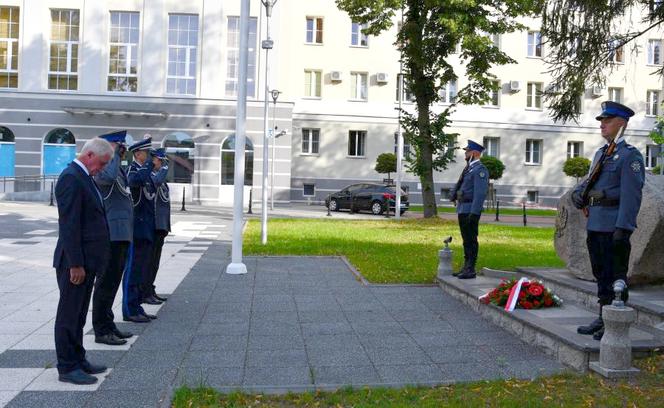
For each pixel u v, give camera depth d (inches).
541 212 1403.8
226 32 1323.8
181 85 1322.6
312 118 1566.2
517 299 289.0
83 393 198.7
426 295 366.9
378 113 1584.6
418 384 207.8
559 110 350.9
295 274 440.5
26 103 1294.3
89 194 212.7
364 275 427.8
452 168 1632.6
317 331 282.7
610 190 233.9
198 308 328.8
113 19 1311.5
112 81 1312.7
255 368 227.1
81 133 1306.6
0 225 748.0
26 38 1290.6
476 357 242.5
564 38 325.1
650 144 1675.7
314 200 1571.1
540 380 209.8
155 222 330.0
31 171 1305.4
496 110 1641.2
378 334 278.1
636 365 216.8
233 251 445.1
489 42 858.1
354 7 877.2
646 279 309.4
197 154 1321.4
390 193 1216.2
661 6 305.4
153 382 210.4
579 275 338.0
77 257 205.2
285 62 1336.1
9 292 358.9
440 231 782.5
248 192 1341.0
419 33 883.4
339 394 198.2
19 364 227.3
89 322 293.7
